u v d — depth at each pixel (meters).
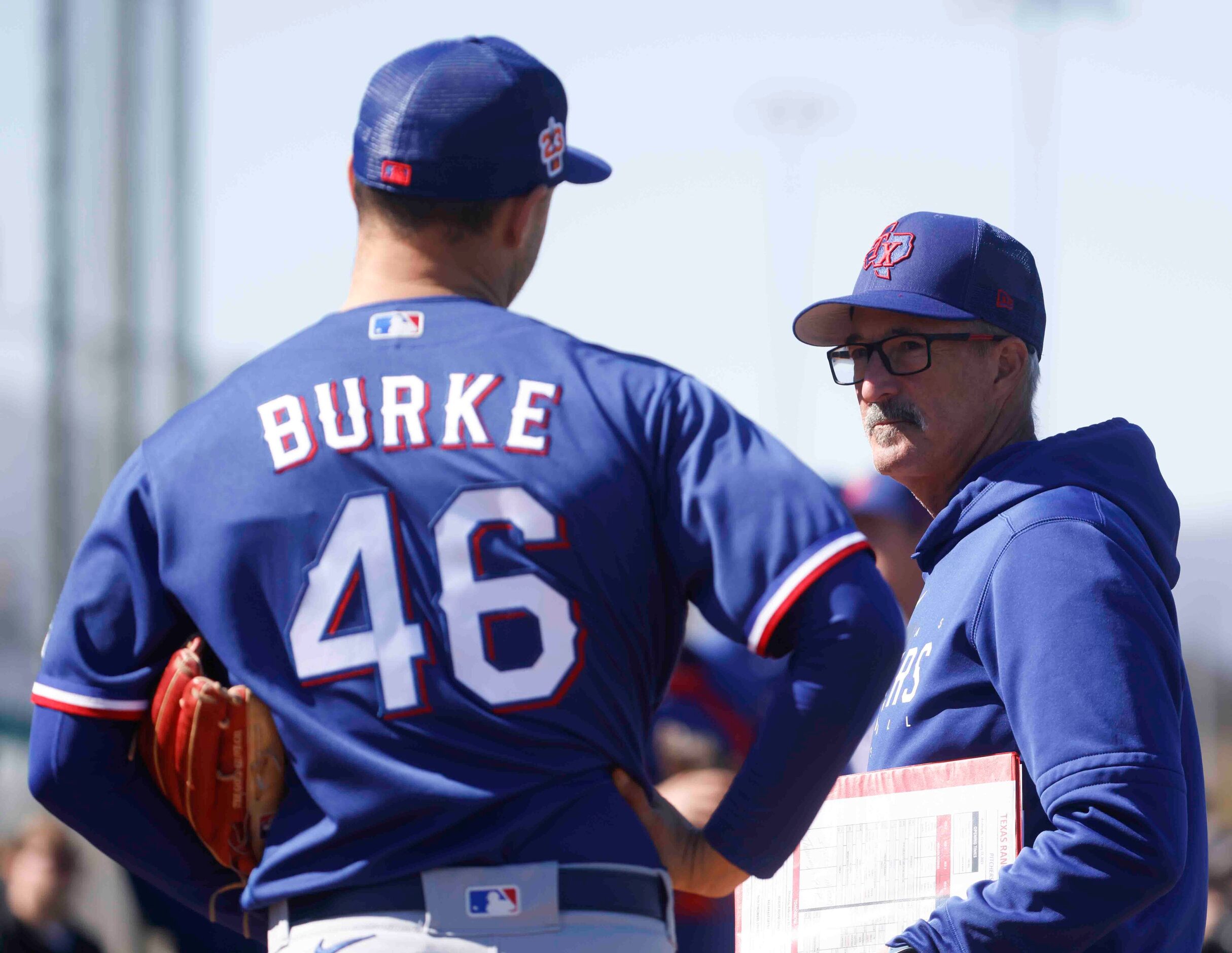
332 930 6.60
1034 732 8.15
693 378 7.23
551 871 6.54
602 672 6.75
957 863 8.52
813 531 6.72
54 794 7.21
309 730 6.66
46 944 21.86
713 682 16.75
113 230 33.56
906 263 9.64
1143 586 8.39
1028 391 9.85
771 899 9.38
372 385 7.00
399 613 6.66
